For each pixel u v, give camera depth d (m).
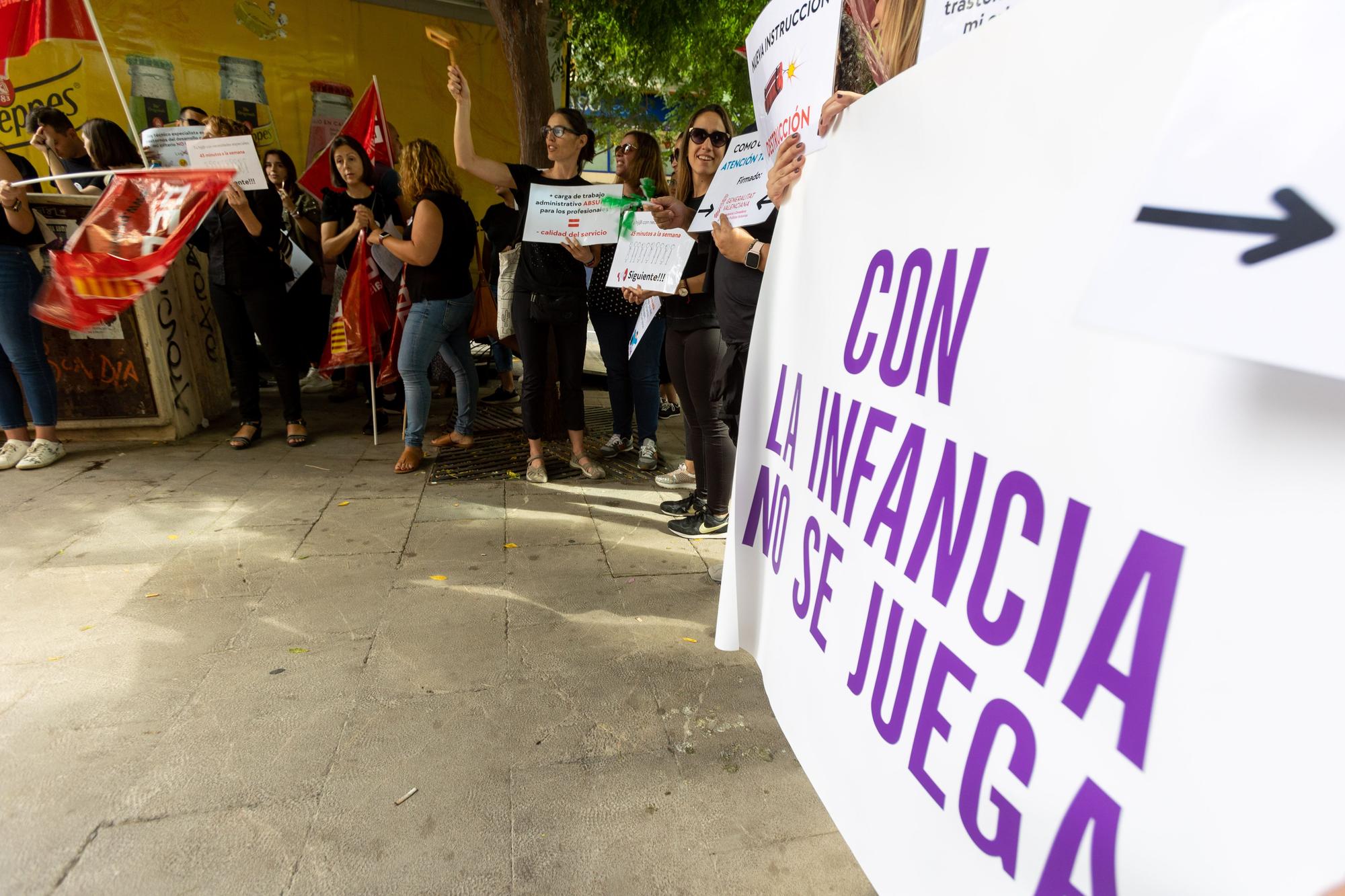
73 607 2.35
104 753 1.67
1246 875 0.44
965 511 0.72
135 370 4.27
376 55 6.15
